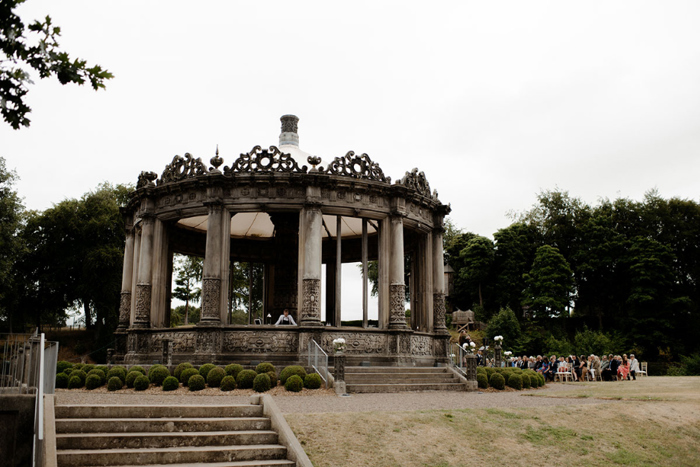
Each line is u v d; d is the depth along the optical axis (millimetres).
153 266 31812
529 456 15164
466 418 17156
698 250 69750
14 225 46719
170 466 12195
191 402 18266
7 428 13461
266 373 23828
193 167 30984
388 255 31297
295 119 39250
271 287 42562
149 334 31016
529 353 65000
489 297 77750
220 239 29609
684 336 64000
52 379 15352
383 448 14203
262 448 13172
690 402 21938
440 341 33844
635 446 17047
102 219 60094
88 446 12656
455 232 87500
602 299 73062
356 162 31328
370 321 56562
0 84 7695
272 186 30062
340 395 22609
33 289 60250
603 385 30453
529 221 82438
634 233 72438
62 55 7727
